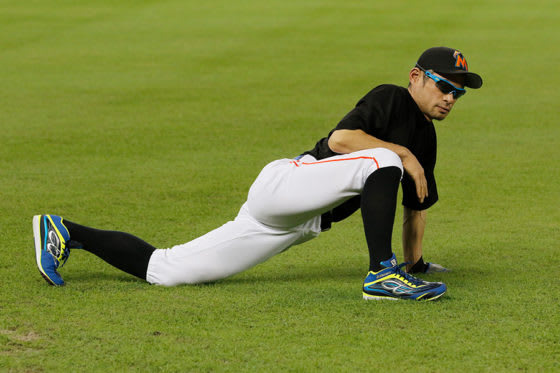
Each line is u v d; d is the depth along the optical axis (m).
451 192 22.03
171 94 39.22
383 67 48.25
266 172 12.77
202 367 9.57
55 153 26.52
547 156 26.80
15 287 12.95
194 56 52.56
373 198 12.22
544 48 56.66
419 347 10.25
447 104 13.28
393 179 12.27
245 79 44.09
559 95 39.47
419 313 11.65
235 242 13.01
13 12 73.94
